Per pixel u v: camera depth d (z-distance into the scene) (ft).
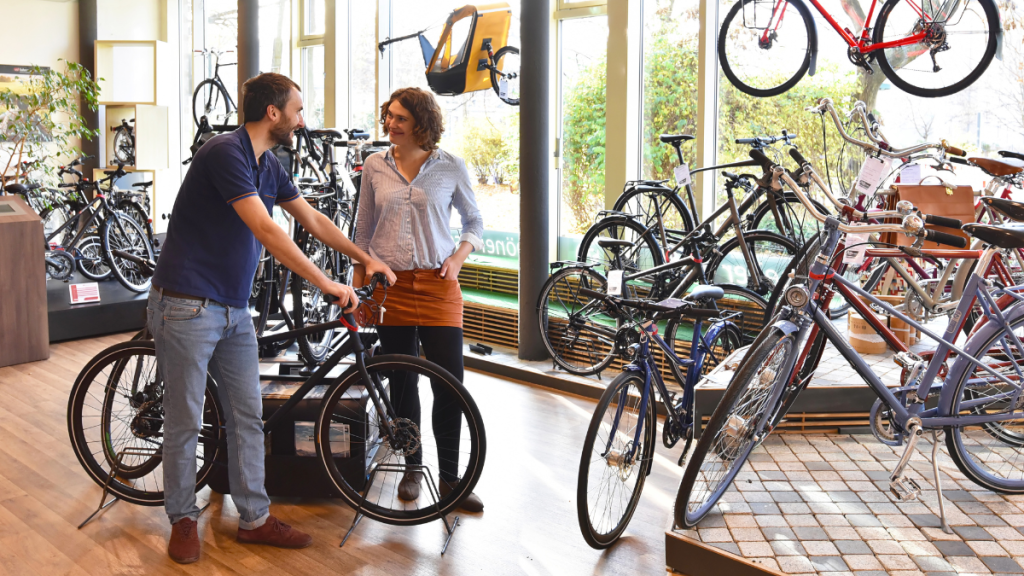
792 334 8.47
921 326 8.88
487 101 21.94
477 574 8.75
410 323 9.94
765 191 13.58
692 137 15.16
